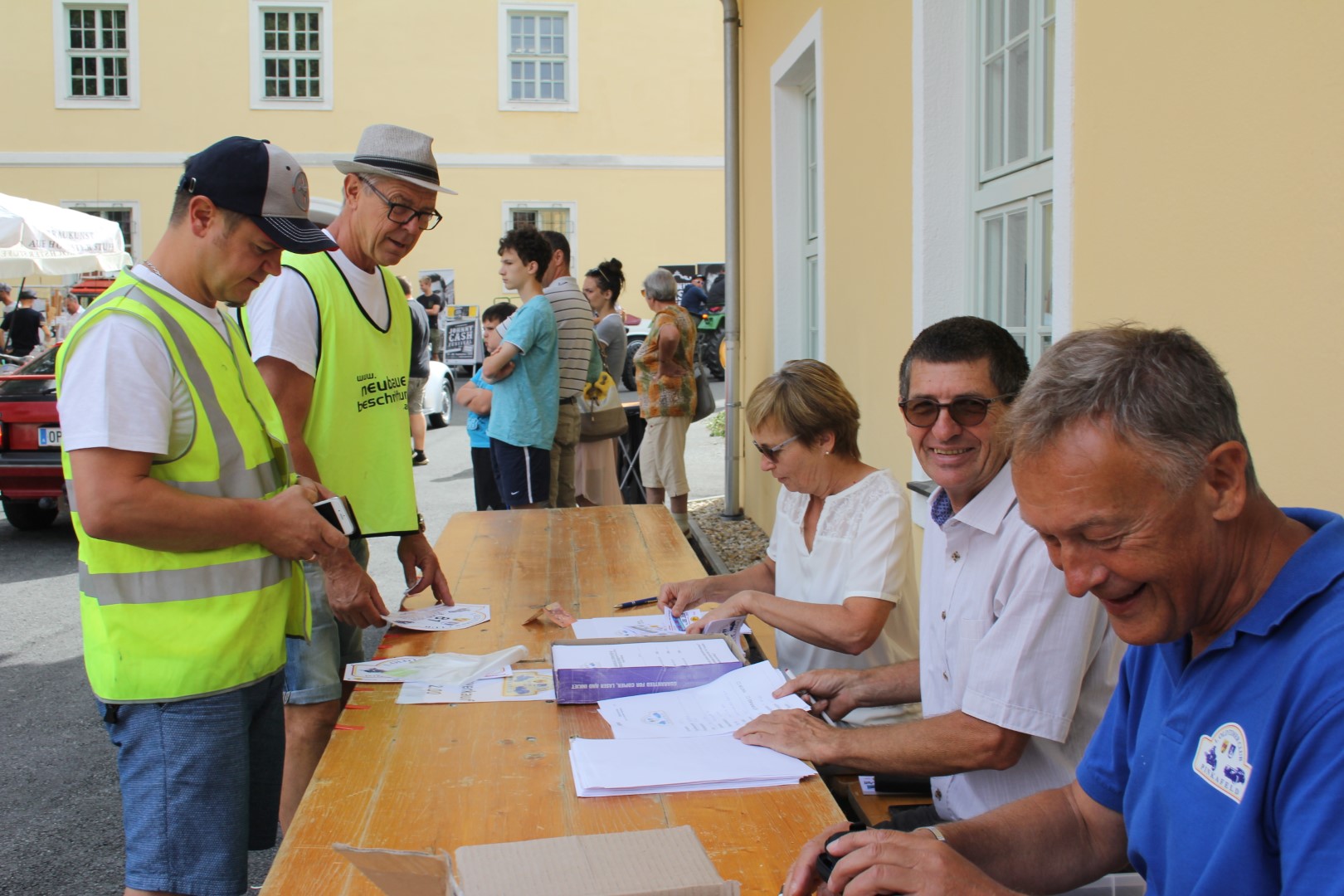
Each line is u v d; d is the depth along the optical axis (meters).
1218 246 2.14
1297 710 1.08
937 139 3.77
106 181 18.55
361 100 18.77
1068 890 1.49
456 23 18.80
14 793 3.59
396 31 18.70
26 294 14.77
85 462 1.84
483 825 1.62
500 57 18.92
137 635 1.94
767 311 6.56
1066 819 1.50
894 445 4.20
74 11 18.38
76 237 11.54
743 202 7.25
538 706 2.11
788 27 5.82
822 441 2.60
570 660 2.25
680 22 19.25
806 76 5.95
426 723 2.02
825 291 5.18
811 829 1.60
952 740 1.82
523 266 5.39
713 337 16.92
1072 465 1.10
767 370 6.55
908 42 3.91
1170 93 2.28
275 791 2.27
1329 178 1.83
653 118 19.39
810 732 1.88
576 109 19.22
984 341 1.97
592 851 1.37
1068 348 1.16
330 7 18.52
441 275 18.12
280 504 2.06
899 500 2.57
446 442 12.30
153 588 1.94
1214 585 1.14
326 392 2.81
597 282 7.48
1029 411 1.15
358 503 2.88
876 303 4.39
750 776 1.74
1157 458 1.08
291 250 2.05
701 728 1.95
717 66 19.42
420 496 8.95
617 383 7.37
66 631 5.47
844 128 4.80
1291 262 1.93
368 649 4.95
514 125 19.12
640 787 1.71
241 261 2.04
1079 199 2.68
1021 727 1.79
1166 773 1.23
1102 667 1.86
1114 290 2.53
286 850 1.54
